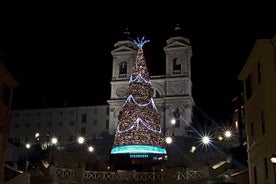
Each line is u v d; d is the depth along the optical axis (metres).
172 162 58.31
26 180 32.38
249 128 33.69
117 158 50.31
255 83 31.73
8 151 58.62
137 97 52.72
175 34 90.12
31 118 100.44
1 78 34.41
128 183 36.81
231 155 51.03
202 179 35.44
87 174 38.72
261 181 29.39
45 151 58.97
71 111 99.00
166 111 84.38
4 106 35.34
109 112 87.00
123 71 89.00
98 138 82.31
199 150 64.88
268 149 27.45
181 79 86.25
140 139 49.72
